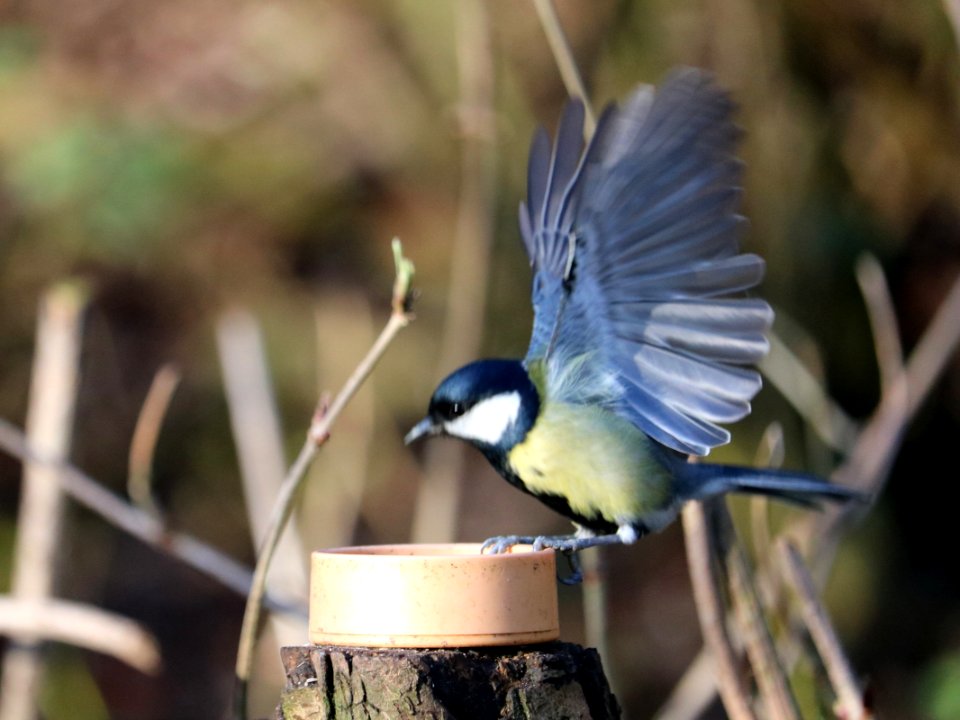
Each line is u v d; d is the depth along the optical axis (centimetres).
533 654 396
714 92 461
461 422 574
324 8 1241
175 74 1248
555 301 563
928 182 1176
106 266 1266
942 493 1264
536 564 407
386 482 1211
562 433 553
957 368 1210
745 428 1141
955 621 1205
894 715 1152
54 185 1206
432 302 1240
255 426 809
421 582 395
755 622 521
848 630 1173
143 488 617
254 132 1252
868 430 750
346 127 1245
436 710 379
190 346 1291
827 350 1173
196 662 1269
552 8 581
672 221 482
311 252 1273
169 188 1229
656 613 1269
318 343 1237
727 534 541
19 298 1259
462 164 1224
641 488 551
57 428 681
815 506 601
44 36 1252
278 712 404
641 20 1092
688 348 502
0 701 924
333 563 406
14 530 1254
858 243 1167
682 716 746
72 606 684
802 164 1135
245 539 1294
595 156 482
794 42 1143
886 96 1155
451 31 1179
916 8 1123
